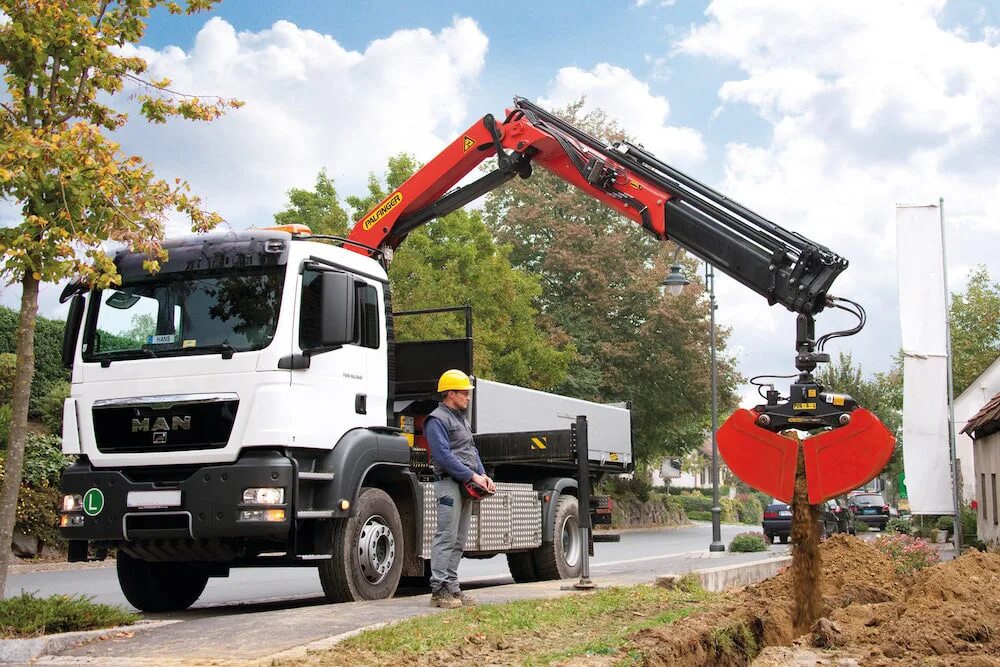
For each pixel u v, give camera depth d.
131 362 9.44
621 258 47.12
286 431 8.95
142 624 7.77
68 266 7.84
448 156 12.81
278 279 9.29
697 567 13.92
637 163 11.30
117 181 8.10
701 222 10.38
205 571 10.86
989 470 25.12
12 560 20.11
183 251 9.64
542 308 47.25
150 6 9.02
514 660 6.14
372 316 10.21
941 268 20.12
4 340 26.97
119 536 9.15
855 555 12.24
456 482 9.03
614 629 7.39
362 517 9.73
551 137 12.00
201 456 9.03
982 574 10.54
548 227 47.72
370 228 13.11
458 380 9.34
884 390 62.25
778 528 31.84
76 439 9.55
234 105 9.18
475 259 35.56
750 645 7.50
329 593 9.55
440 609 8.55
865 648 7.81
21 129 7.85
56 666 6.33
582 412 15.29
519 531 12.71
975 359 59.22
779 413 7.82
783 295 9.52
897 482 63.81
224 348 9.16
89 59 8.27
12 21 7.96
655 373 46.97
